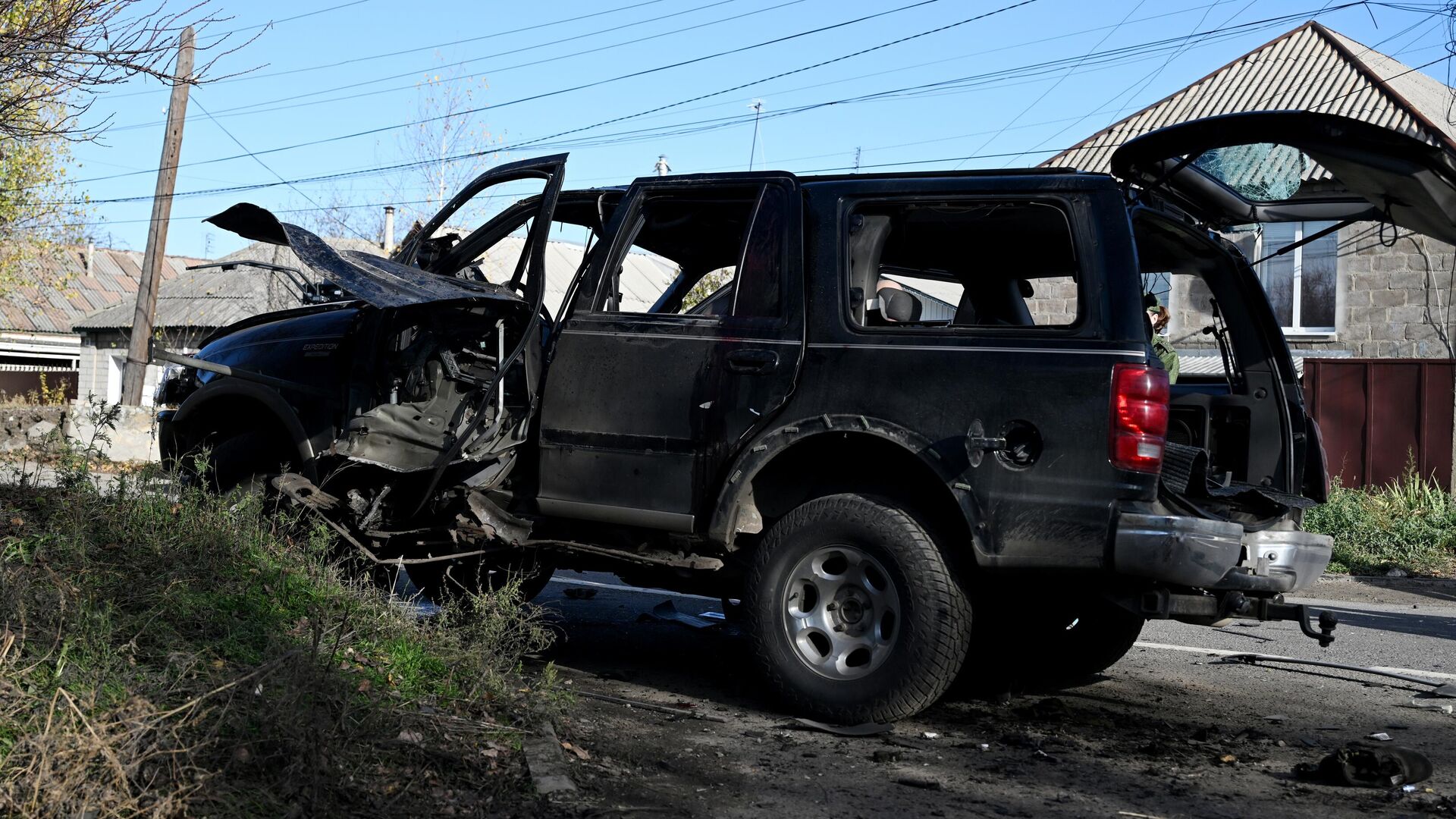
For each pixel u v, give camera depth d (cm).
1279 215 554
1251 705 537
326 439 595
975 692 545
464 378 589
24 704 322
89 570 452
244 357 635
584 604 766
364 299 519
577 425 537
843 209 505
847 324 490
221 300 3016
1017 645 594
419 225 629
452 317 595
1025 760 434
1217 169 536
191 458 627
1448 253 1584
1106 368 443
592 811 351
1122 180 482
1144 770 425
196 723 332
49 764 291
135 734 310
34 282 2731
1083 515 439
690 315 526
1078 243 462
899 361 475
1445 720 517
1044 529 444
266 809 315
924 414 466
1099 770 423
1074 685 570
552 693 455
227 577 482
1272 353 560
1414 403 1451
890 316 507
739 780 400
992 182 482
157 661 388
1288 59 1961
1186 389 592
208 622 433
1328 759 420
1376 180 488
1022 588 473
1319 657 658
